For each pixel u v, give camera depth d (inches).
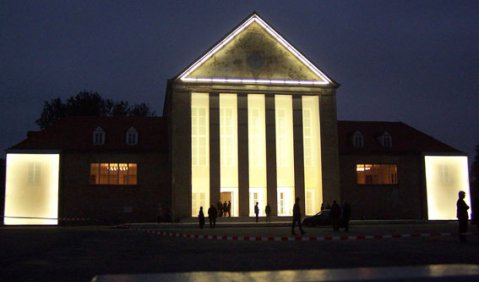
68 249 767.1
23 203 1752.0
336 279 167.3
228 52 1809.8
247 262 555.2
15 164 1766.7
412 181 1951.3
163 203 1824.6
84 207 1785.2
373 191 1921.8
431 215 1925.4
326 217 1514.5
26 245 853.2
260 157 1849.2
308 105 1913.1
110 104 2967.5
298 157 1793.8
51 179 1780.3
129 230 1411.2
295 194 1771.7
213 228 1438.2
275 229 1346.0
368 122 2142.0
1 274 476.1
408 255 592.4
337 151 1820.9
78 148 1813.5
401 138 2041.1
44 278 447.8
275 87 1811.0
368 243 789.9
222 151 1836.9
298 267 500.1
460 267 183.3
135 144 1873.8
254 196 1819.6
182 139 1753.2
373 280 163.2
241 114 1785.2
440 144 2018.9
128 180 1833.2
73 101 2822.3
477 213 813.2
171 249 754.2
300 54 1838.1
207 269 495.8
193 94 1811.0
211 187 1739.7
